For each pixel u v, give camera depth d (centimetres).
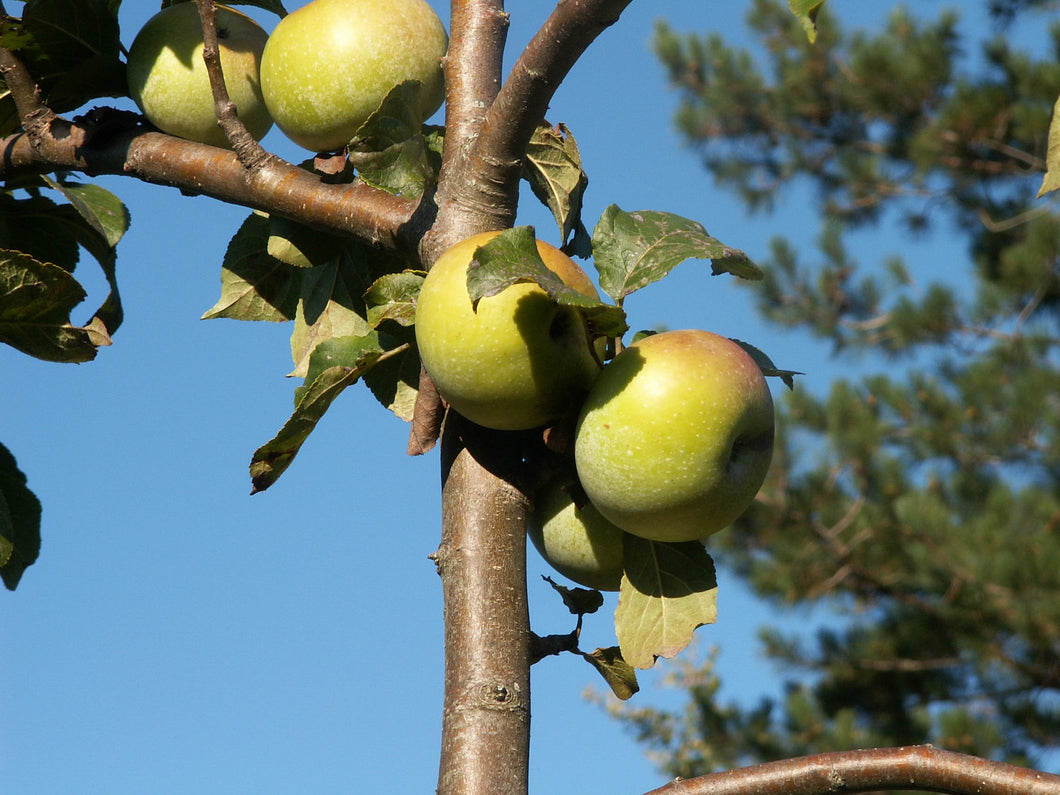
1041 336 1107
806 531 1085
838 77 1252
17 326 212
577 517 183
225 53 226
